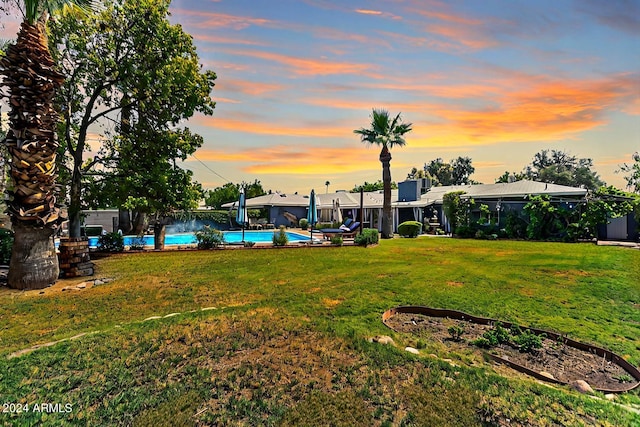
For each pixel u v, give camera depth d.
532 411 2.80
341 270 9.54
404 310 5.79
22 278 7.26
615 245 15.74
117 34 11.41
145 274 8.99
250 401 2.93
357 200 29.58
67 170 12.07
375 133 21.38
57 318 5.38
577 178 43.09
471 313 5.59
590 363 3.90
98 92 11.80
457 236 21.66
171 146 12.91
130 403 2.90
